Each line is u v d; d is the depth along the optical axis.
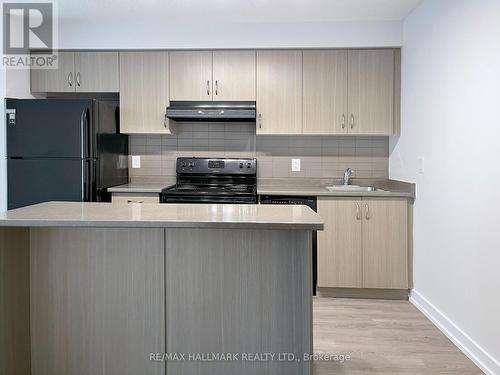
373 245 3.24
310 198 3.28
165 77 3.52
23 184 3.12
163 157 3.90
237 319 1.80
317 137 3.84
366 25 3.38
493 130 2.02
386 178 3.81
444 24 2.56
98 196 3.21
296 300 1.79
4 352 1.73
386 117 3.44
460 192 2.37
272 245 1.78
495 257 2.01
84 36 3.47
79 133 3.09
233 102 3.51
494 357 2.03
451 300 2.51
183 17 3.34
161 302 1.82
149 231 1.80
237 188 3.61
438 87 2.66
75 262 1.84
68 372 1.87
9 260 1.75
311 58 3.46
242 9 3.15
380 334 2.60
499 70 1.96
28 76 3.51
